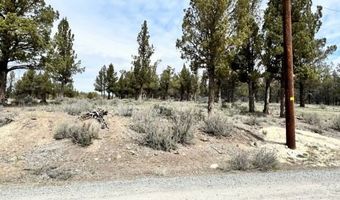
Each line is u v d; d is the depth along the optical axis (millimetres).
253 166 10148
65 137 11180
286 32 13539
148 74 46156
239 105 41969
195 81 67938
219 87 40250
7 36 26125
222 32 17281
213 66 18125
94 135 11133
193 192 6562
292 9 26750
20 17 26031
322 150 13648
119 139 11375
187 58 18750
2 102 27172
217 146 12172
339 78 85312
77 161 9539
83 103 18906
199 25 17828
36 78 57469
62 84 44062
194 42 18219
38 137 11133
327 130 20750
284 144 13648
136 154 10383
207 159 10789
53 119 13094
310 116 24688
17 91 60375
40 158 9555
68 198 6004
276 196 6312
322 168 10930
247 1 17672
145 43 45844
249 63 30266
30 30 26000
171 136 11531
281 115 27391
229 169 9836
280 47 26359
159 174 8977
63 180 8109
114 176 8648
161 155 10555
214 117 14523
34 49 28141
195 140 12391
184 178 8188
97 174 8750
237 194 6418
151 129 11672
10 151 9953
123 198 6020
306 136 15398
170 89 75500
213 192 6578
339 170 10328
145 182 7598
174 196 6203
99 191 6613
